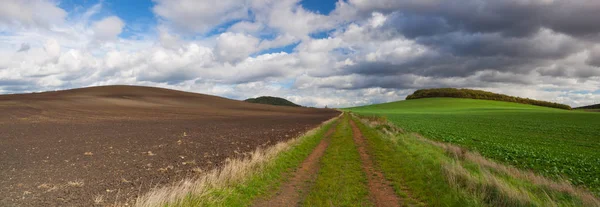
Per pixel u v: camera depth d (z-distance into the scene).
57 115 41.16
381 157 15.91
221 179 9.69
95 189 9.50
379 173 12.32
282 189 9.98
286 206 8.41
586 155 19.78
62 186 9.73
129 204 8.24
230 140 22.72
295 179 11.30
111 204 8.20
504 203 7.79
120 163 13.55
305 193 9.62
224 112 72.50
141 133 26.06
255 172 11.03
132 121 38.94
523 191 8.48
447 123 51.56
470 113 92.06
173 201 7.70
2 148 16.73
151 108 67.06
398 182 10.91
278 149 15.59
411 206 8.53
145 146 18.78
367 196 9.36
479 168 11.79
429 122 54.28
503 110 107.06
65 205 8.02
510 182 10.18
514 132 35.97
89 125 31.62
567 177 13.16
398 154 16.08
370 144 21.27
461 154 15.80
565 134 34.34
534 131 37.56
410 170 12.33
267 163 12.47
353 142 22.42
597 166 15.83
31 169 11.98
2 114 37.97
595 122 53.75
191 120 45.22
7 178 10.59
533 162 16.69
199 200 7.94
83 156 14.97
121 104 68.75
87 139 21.22
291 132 29.92
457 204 8.12
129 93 90.44
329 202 8.61
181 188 8.52
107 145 18.72
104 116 44.06
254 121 47.25
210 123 40.47
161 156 15.53
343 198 9.03
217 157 15.63
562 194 8.91
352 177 11.55
